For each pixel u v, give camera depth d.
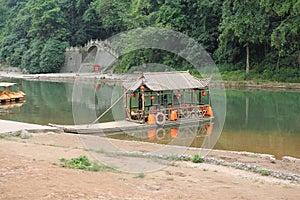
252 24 47.94
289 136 23.00
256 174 14.46
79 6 83.12
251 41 50.19
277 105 36.06
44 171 12.24
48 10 81.88
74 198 9.80
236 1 48.88
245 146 20.47
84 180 11.65
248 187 12.39
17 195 9.78
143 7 59.94
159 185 11.98
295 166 16.14
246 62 54.25
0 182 10.77
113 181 11.94
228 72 54.44
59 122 28.09
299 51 50.28
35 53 80.50
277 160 17.33
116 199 10.02
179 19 57.94
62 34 81.06
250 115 30.50
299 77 48.47
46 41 81.75
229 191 11.72
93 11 79.62
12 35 92.31
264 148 20.12
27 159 13.98
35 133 22.19
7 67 89.31
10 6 107.81
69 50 78.56
